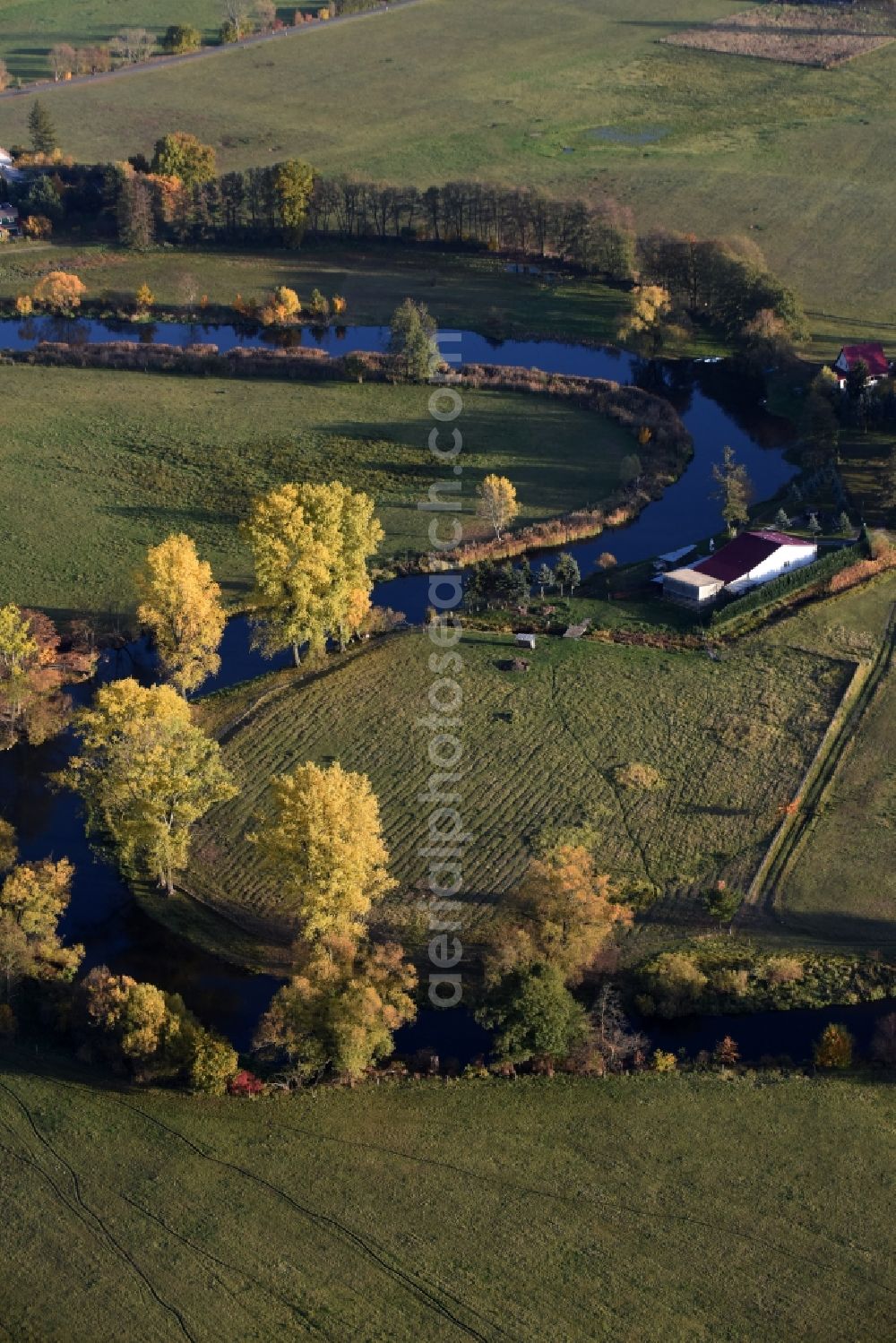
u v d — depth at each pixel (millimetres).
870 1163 97875
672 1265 91812
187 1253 93250
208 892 123250
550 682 147625
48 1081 105375
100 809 125688
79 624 156875
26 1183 98000
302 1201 96438
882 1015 110188
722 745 137500
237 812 131625
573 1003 106250
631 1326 88312
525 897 114688
